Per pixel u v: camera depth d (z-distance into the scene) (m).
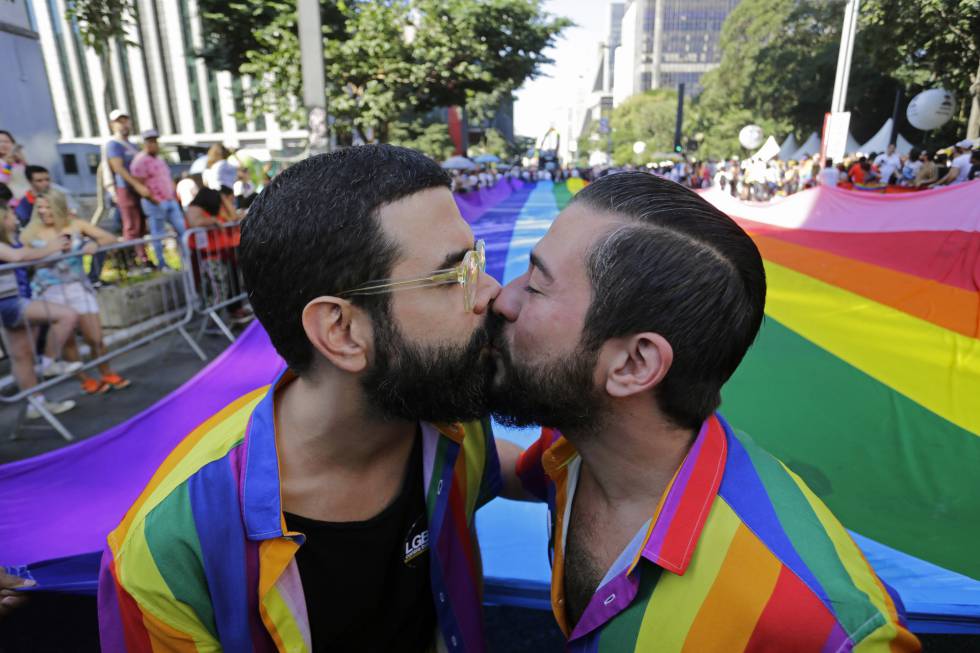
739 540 0.84
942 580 2.09
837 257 7.66
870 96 34.72
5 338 3.72
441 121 46.38
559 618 1.12
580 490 1.11
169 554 0.89
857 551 0.88
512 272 7.14
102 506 2.45
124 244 4.72
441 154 44.19
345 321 0.87
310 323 0.87
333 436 0.96
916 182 15.43
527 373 0.94
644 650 0.87
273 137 45.59
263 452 0.94
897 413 3.45
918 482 2.77
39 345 4.17
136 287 5.53
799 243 8.88
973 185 7.82
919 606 1.96
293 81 12.39
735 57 49.16
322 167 0.87
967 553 2.25
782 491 0.92
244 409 1.12
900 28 28.58
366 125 13.88
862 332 4.89
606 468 1.00
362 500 1.03
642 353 0.86
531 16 13.42
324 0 11.73
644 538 0.91
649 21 136.50
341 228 0.83
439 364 0.90
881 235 8.50
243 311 6.27
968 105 29.19
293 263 0.86
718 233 0.86
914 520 2.48
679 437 0.95
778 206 11.16
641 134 83.25
